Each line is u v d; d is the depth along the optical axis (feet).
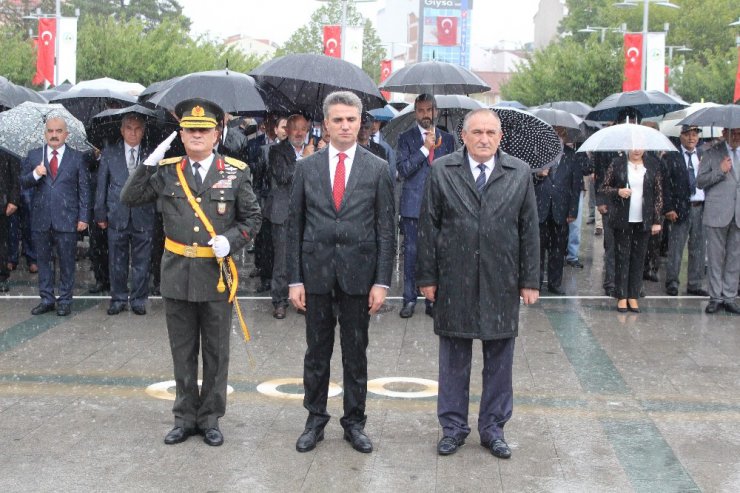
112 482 15.93
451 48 346.33
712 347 26.73
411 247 29.91
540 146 26.45
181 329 17.87
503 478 16.40
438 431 18.90
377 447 17.88
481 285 17.19
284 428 18.92
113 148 29.91
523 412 20.26
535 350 26.13
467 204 17.28
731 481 16.42
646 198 31.09
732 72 111.04
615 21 146.61
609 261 34.86
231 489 15.71
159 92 29.07
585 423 19.54
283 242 29.60
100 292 33.99
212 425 18.07
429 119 29.04
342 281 17.11
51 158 29.53
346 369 17.74
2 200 32.50
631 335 28.19
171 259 17.63
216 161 17.80
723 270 31.96
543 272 39.75
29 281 36.40
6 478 16.03
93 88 36.01
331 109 17.21
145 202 17.89
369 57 164.76
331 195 17.25
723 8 141.69
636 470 16.88
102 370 23.24
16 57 92.43
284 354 25.17
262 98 28.91
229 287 17.75
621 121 41.50
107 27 96.48
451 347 17.67
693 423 19.66
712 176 31.37
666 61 130.62
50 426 18.81
